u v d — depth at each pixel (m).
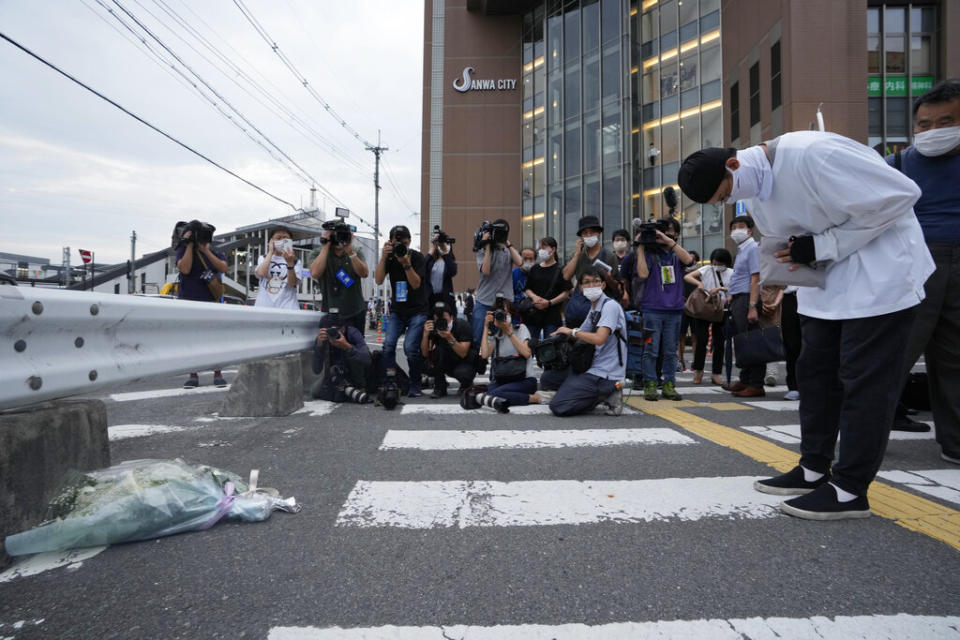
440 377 5.33
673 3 19.97
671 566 1.68
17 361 1.82
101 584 1.57
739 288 5.68
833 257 2.08
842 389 2.26
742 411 4.52
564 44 23.56
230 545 1.83
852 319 2.07
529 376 5.12
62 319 2.02
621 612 1.42
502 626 1.36
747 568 1.67
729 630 1.34
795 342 5.13
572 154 23.16
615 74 21.44
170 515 1.90
